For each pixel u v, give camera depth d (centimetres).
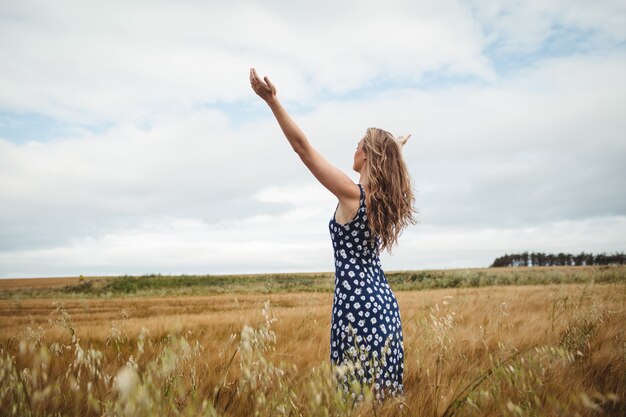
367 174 254
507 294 1384
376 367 227
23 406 165
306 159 230
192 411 160
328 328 619
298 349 443
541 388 238
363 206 241
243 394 242
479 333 468
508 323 587
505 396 229
